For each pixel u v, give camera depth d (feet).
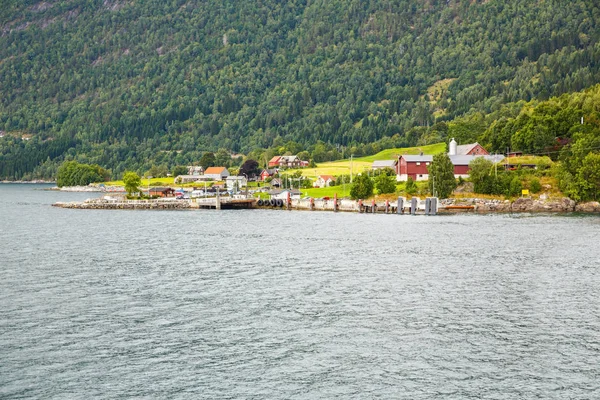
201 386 197.26
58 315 263.70
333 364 212.43
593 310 265.54
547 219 586.86
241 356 219.20
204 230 542.16
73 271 351.25
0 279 330.34
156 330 244.63
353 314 263.49
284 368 209.67
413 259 378.94
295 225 572.51
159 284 316.81
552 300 281.13
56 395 191.93
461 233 490.49
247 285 313.32
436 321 253.44
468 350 222.89
